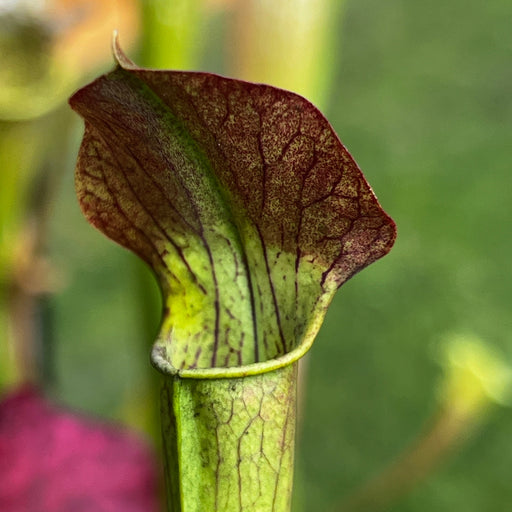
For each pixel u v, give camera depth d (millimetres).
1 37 332
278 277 263
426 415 656
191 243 266
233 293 267
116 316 735
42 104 341
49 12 337
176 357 267
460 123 863
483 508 599
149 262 269
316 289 259
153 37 292
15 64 335
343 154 244
